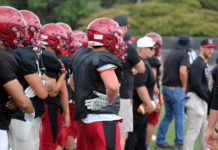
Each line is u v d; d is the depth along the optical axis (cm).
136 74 1565
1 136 859
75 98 1058
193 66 1711
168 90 1941
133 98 1599
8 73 848
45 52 1200
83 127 1040
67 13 7538
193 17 10000
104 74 973
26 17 1054
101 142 1009
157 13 9938
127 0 13612
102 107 1018
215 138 1024
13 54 955
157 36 1916
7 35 905
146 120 1633
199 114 1689
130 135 1555
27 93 1034
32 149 1078
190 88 1717
